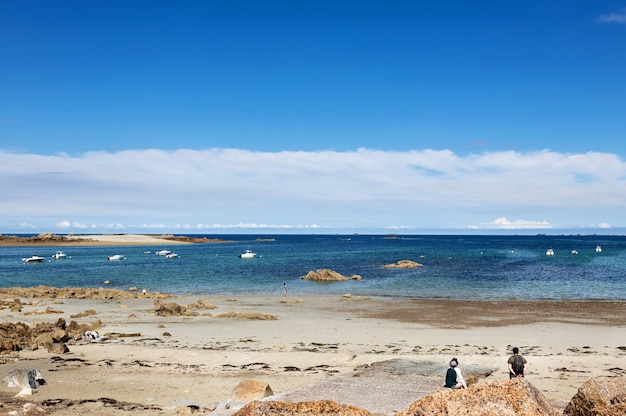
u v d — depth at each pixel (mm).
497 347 26062
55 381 18906
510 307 41688
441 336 29219
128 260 117625
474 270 78500
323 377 19391
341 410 7551
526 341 27703
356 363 21828
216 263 102625
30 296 51656
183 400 16172
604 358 23031
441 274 72438
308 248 180375
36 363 21906
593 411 7926
